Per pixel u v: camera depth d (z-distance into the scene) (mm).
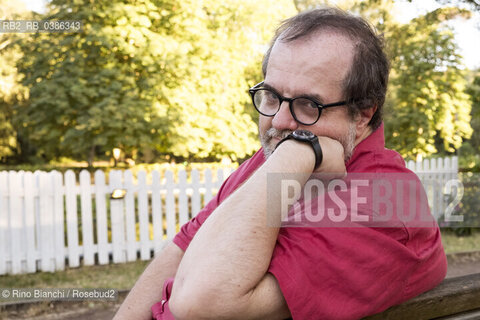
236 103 9812
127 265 5461
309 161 685
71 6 8969
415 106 12469
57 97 9008
